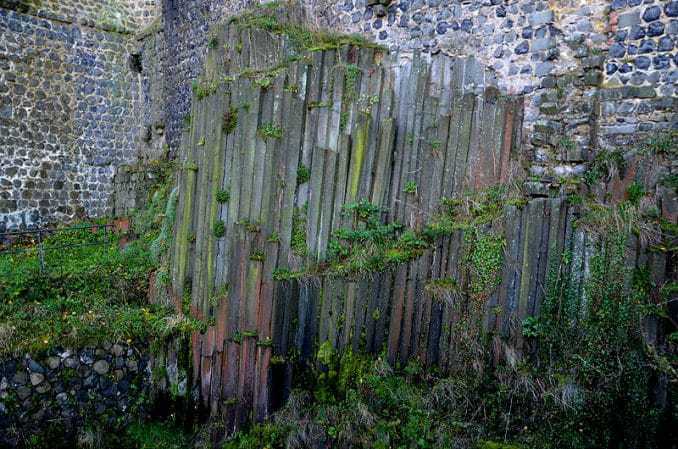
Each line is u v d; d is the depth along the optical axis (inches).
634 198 230.7
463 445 227.1
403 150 280.8
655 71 245.8
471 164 264.8
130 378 296.0
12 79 509.7
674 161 231.9
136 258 382.9
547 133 267.6
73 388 280.7
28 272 343.3
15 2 505.7
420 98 276.1
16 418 265.7
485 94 261.4
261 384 272.7
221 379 286.2
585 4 263.9
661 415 209.8
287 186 279.1
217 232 293.4
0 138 502.0
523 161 263.3
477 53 299.9
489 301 246.8
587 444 217.2
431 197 273.7
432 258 261.7
